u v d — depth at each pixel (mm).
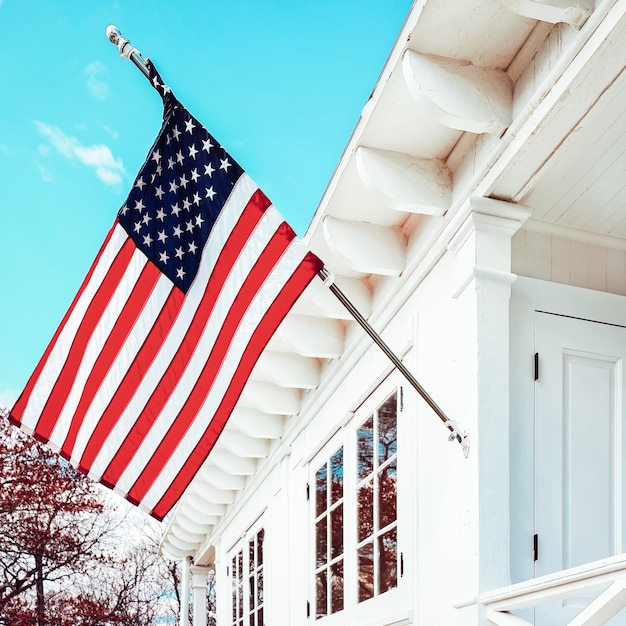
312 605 5270
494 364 3193
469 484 3133
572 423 3328
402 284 4098
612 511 3279
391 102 3209
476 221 3289
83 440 3576
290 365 5445
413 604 3650
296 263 3248
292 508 5957
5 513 18609
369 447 4523
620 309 3551
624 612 3057
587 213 3502
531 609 3035
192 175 3412
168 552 11500
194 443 3416
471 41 2994
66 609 18516
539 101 2881
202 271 3365
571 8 2580
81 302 3613
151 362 3447
